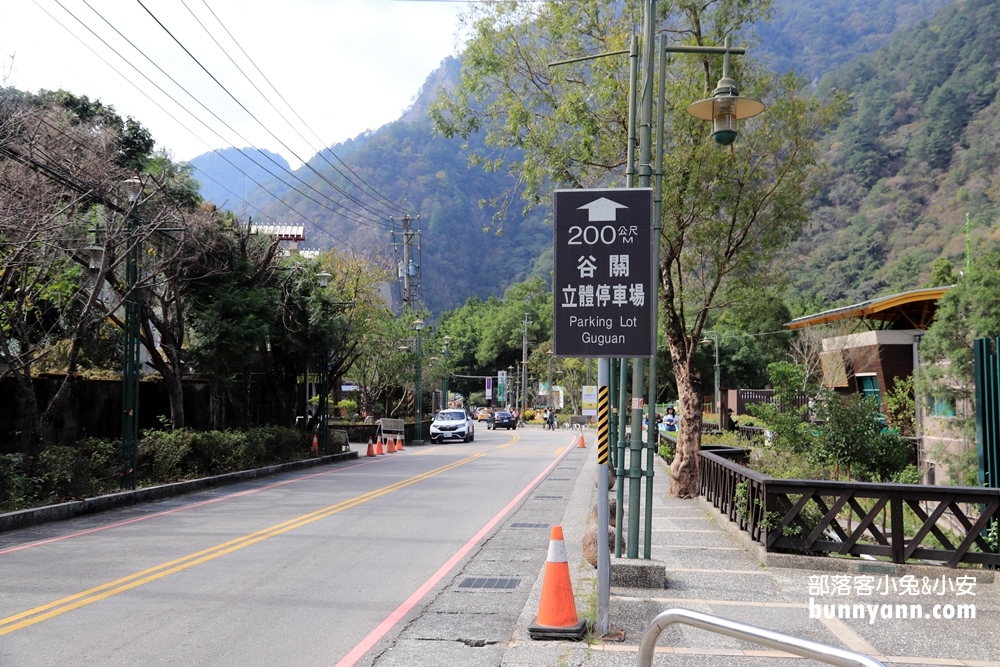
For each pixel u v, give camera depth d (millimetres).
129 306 16234
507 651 6031
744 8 14836
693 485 16031
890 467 12281
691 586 8133
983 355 10211
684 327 16297
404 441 43375
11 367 14977
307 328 25797
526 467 24922
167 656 6070
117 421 20344
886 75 113688
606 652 5988
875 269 81625
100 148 16828
